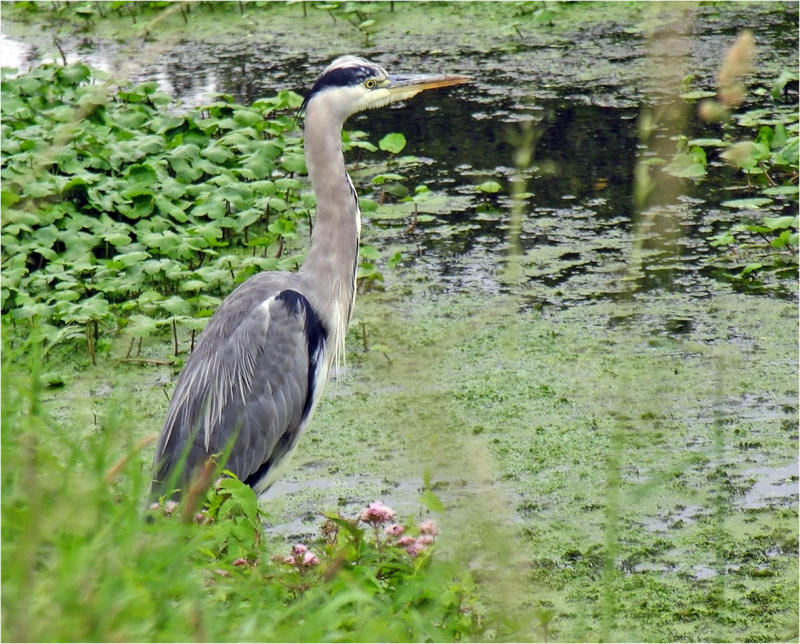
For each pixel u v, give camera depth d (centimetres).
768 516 995
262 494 1052
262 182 1573
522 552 888
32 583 495
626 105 2042
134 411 1187
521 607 704
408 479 1064
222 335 955
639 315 1363
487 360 1280
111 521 541
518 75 2248
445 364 1270
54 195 1541
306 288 1002
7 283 1355
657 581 917
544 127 1970
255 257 1421
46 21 2858
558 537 977
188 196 1623
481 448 1106
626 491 1038
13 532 537
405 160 1784
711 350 1277
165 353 1320
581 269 1491
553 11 2625
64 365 1294
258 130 1842
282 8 2859
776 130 1725
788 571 923
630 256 1516
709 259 1498
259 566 650
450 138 1964
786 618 866
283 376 956
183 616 520
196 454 927
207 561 643
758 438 1112
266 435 953
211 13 2842
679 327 1333
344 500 1037
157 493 901
